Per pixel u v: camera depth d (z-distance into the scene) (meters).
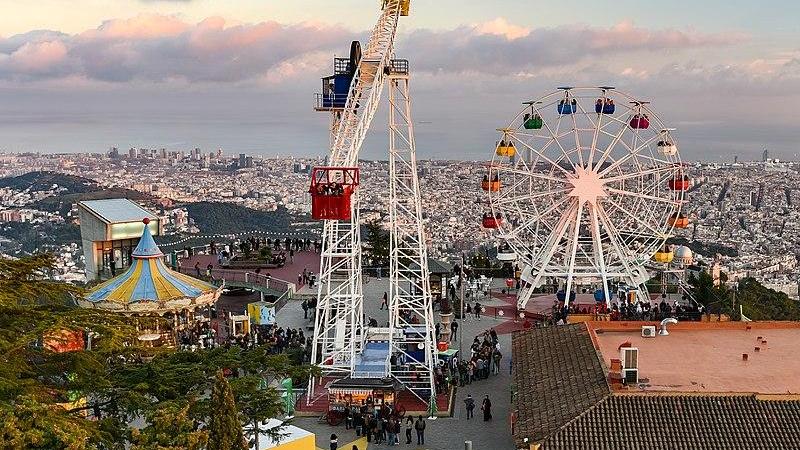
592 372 39.56
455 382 54.78
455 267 85.38
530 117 78.50
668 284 88.06
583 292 85.38
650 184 90.81
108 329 27.02
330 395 48.44
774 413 34.19
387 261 98.69
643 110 78.69
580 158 78.62
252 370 32.78
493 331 61.47
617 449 32.41
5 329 24.91
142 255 63.31
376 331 58.88
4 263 27.31
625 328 49.09
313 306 74.62
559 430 33.66
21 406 21.86
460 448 43.81
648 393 35.66
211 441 24.20
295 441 37.09
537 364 44.00
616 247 78.81
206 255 102.19
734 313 70.62
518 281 88.38
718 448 32.31
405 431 46.56
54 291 28.08
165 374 29.02
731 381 38.28
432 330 55.84
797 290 127.50
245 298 83.38
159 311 60.00
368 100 52.59
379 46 53.97
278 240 107.62
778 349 44.41
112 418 26.47
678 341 46.31
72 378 26.64
